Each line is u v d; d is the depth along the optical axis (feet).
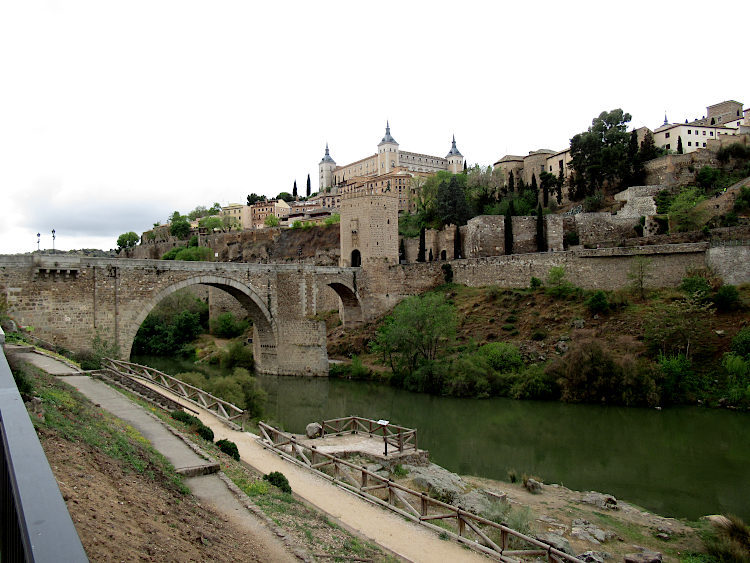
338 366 243.40
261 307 232.73
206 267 203.31
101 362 130.82
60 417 55.93
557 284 245.24
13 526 15.66
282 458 93.66
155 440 70.69
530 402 185.47
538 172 436.35
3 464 18.88
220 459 73.56
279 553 44.39
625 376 175.73
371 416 174.40
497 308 246.88
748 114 388.78
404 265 302.66
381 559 53.83
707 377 173.37
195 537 39.91
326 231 453.58
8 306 145.69
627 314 208.13
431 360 216.13
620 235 289.74
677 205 265.13
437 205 399.44
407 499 88.58
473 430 157.79
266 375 244.01
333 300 342.64
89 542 30.48
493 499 97.19
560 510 96.78
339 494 79.46
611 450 137.08
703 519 94.99
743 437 142.20
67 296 157.17
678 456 130.93
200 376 169.17
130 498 41.88
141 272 176.45
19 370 65.26
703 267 212.84
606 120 374.02
